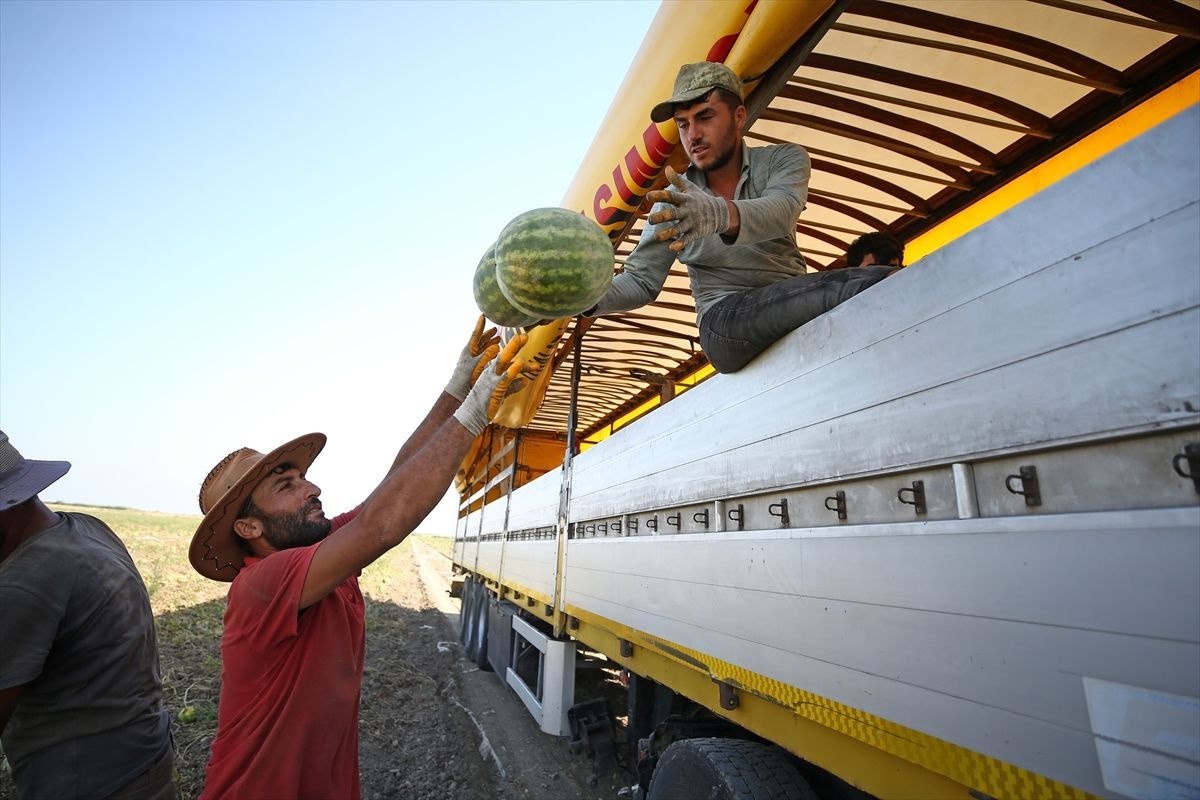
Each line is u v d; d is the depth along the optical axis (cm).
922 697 156
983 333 150
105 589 216
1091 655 118
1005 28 300
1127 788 109
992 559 141
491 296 195
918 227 457
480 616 1002
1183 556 105
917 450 165
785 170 238
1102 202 126
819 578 200
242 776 164
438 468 172
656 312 608
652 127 253
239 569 234
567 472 564
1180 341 109
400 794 529
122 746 217
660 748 321
